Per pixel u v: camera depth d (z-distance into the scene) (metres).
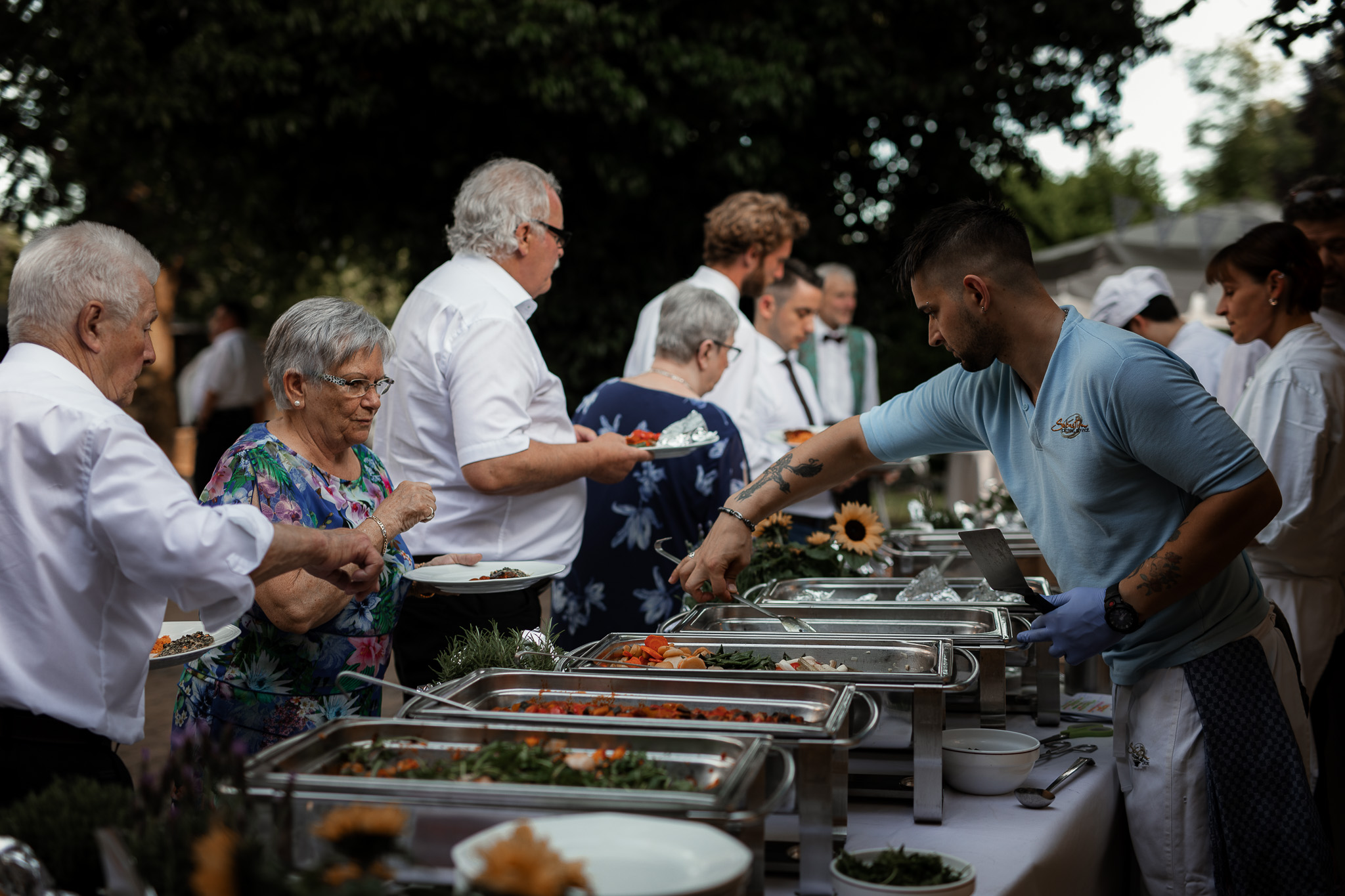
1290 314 3.10
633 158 8.77
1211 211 9.40
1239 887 2.10
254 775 1.35
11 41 8.34
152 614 1.78
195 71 7.86
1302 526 2.96
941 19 9.32
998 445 2.28
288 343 2.14
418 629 2.72
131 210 10.60
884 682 1.89
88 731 1.73
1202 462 1.92
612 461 2.93
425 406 2.83
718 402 4.12
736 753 1.49
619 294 9.45
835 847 1.77
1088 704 2.87
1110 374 1.96
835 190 10.23
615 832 1.20
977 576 3.53
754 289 4.61
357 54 8.19
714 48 8.40
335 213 9.86
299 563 1.80
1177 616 2.13
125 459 1.65
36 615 1.66
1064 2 9.17
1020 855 1.75
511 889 0.98
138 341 1.81
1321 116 12.71
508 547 2.90
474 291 2.82
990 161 10.52
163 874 1.21
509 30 7.89
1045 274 9.96
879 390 14.65
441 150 9.05
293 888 1.08
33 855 1.23
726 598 2.53
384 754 1.51
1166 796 2.17
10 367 1.71
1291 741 2.11
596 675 1.88
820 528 4.58
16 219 9.59
